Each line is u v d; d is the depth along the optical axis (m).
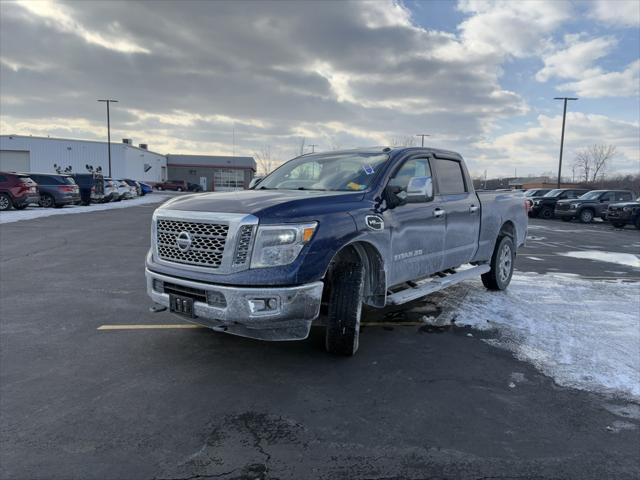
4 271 7.91
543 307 5.96
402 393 3.50
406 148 5.07
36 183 22.42
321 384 3.61
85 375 3.68
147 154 68.31
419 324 5.23
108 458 2.59
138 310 5.55
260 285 3.42
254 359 4.08
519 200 7.32
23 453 2.61
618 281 7.81
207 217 3.62
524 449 2.79
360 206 4.07
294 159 5.68
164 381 3.60
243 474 2.48
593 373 3.93
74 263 8.73
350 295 4.02
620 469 2.62
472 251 5.96
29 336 4.57
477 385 3.66
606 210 22.86
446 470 2.57
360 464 2.60
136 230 14.57
